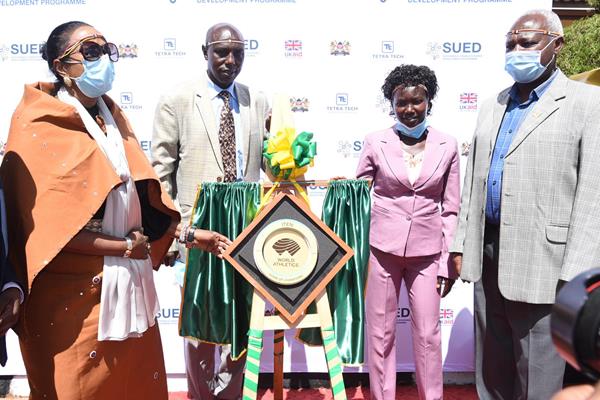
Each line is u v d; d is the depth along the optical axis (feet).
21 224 6.66
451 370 12.60
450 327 12.62
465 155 12.25
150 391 7.83
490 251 9.53
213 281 8.75
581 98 8.54
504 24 12.01
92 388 7.01
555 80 8.91
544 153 8.61
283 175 8.73
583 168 8.30
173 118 10.53
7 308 6.48
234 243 8.09
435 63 12.12
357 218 8.79
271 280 8.06
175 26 12.02
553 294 8.55
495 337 9.74
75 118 6.91
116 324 7.04
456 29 12.04
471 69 12.11
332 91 12.19
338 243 8.23
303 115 12.24
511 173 8.88
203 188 8.63
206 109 10.50
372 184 10.70
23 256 6.66
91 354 6.98
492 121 9.52
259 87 12.16
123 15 11.98
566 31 15.08
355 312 8.75
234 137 10.66
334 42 12.13
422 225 10.25
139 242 7.34
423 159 10.27
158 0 11.99
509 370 9.77
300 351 12.59
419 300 10.43
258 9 12.05
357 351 8.70
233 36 10.27
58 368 6.91
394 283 10.61
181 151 10.59
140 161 7.72
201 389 10.97
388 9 12.04
